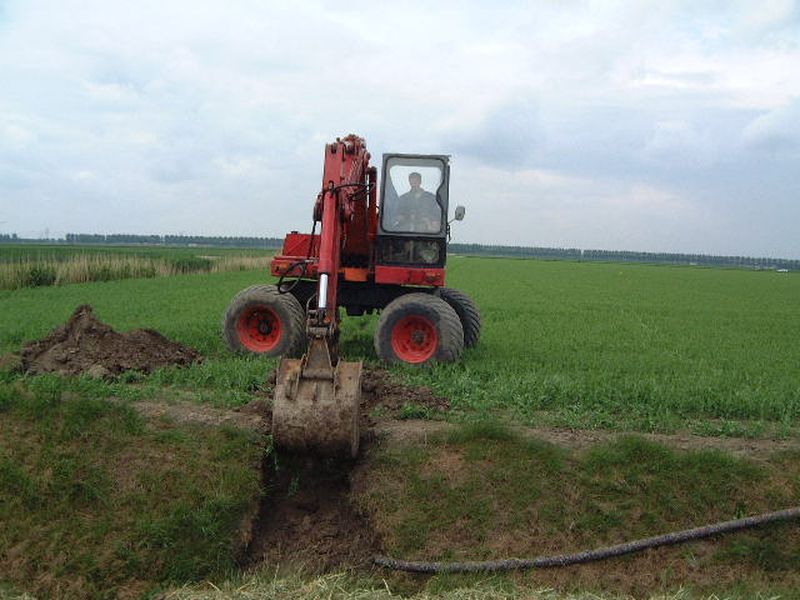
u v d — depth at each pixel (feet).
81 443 22.18
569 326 57.11
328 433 21.71
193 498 20.97
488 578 19.70
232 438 23.18
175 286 90.48
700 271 264.11
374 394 28.27
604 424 25.89
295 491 23.20
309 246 37.68
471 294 95.96
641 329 56.85
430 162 36.27
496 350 41.70
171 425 23.61
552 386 30.07
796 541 20.59
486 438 23.38
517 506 21.38
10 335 41.55
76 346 31.35
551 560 20.06
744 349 46.65
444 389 29.68
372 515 21.72
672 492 21.58
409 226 36.24
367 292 38.27
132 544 19.71
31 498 20.36
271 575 20.27
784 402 29.22
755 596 18.93
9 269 89.25
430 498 21.71
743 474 21.99
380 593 18.80
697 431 25.49
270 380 29.50
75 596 18.57
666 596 18.90
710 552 20.42
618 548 20.27
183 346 35.32
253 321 35.99
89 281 103.35
